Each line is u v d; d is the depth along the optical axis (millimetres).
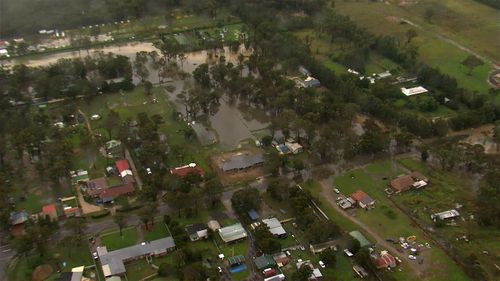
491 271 169500
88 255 171875
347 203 197375
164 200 190250
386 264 169375
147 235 181125
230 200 199500
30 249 165625
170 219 183875
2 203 183500
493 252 177125
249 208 190375
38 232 167500
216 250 175125
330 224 177375
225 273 166000
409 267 170750
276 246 171375
